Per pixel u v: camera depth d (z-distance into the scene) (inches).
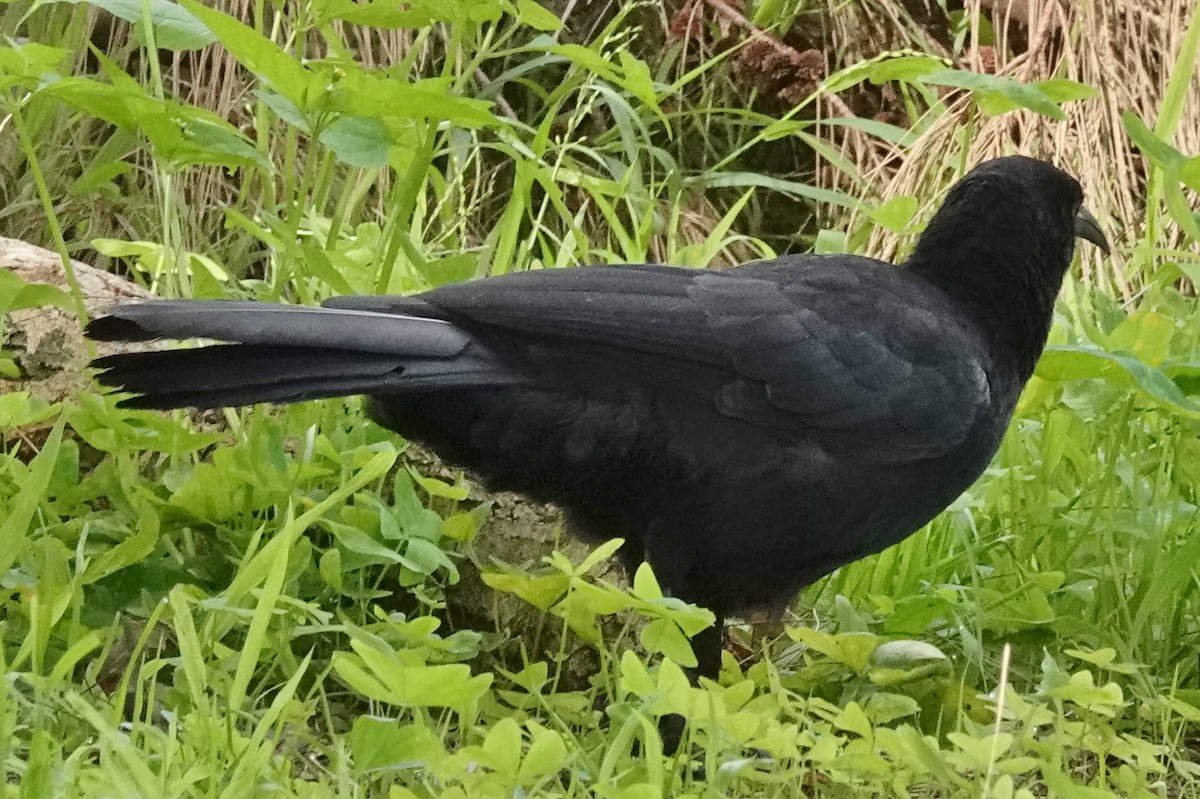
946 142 312.7
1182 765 153.1
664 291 171.0
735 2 346.9
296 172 300.8
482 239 325.7
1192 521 209.5
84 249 288.8
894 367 174.9
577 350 167.8
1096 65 315.3
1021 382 194.4
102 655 144.9
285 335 155.8
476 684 122.0
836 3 351.6
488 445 169.9
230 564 172.1
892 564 210.1
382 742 123.1
